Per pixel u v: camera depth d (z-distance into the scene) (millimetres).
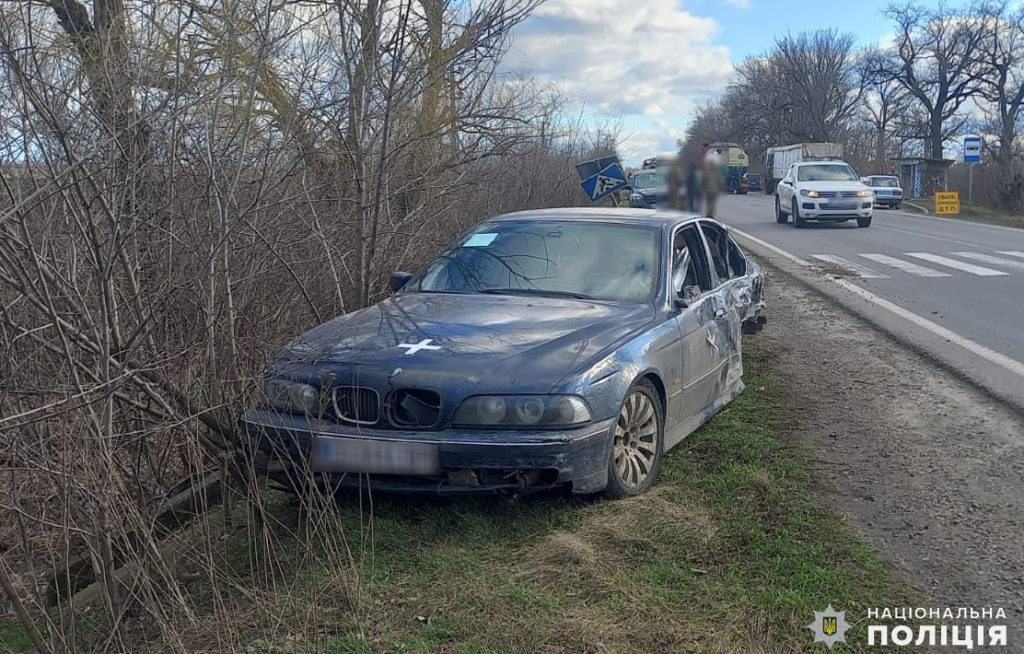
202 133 4125
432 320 4754
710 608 3428
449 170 6957
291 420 4191
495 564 3785
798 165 26859
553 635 3213
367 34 5562
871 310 10641
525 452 3965
